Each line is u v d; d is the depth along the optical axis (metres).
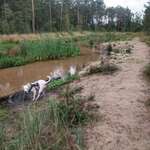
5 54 17.50
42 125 5.16
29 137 4.68
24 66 15.96
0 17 39.59
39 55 18.19
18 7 43.09
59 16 54.62
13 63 16.23
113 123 5.52
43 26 47.47
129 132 5.13
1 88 10.14
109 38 35.47
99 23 77.94
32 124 4.95
